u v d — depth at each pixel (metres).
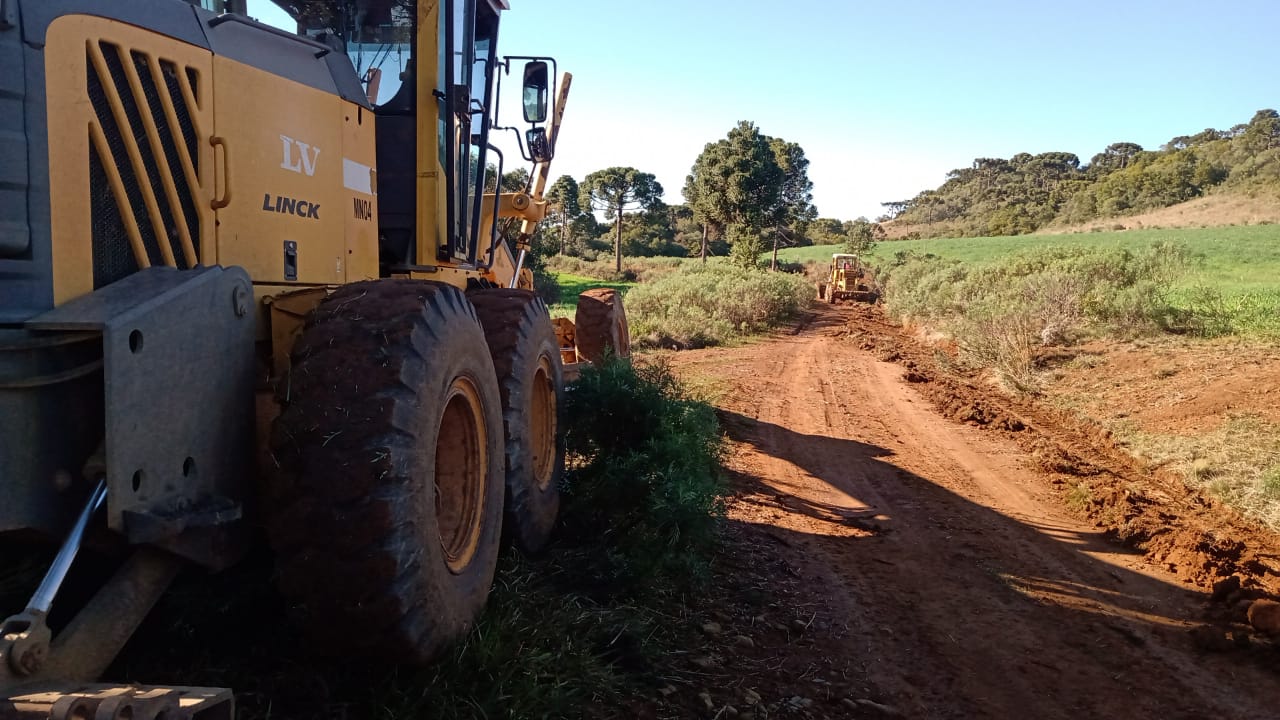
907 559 6.14
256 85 3.42
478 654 3.35
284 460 2.87
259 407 3.19
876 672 4.34
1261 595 5.42
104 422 2.49
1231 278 35.66
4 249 2.41
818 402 12.90
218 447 2.87
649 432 5.72
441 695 3.11
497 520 3.98
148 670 3.13
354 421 2.87
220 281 2.88
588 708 3.48
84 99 2.64
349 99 4.13
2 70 2.42
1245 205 105.81
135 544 2.55
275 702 3.04
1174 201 123.12
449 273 5.46
